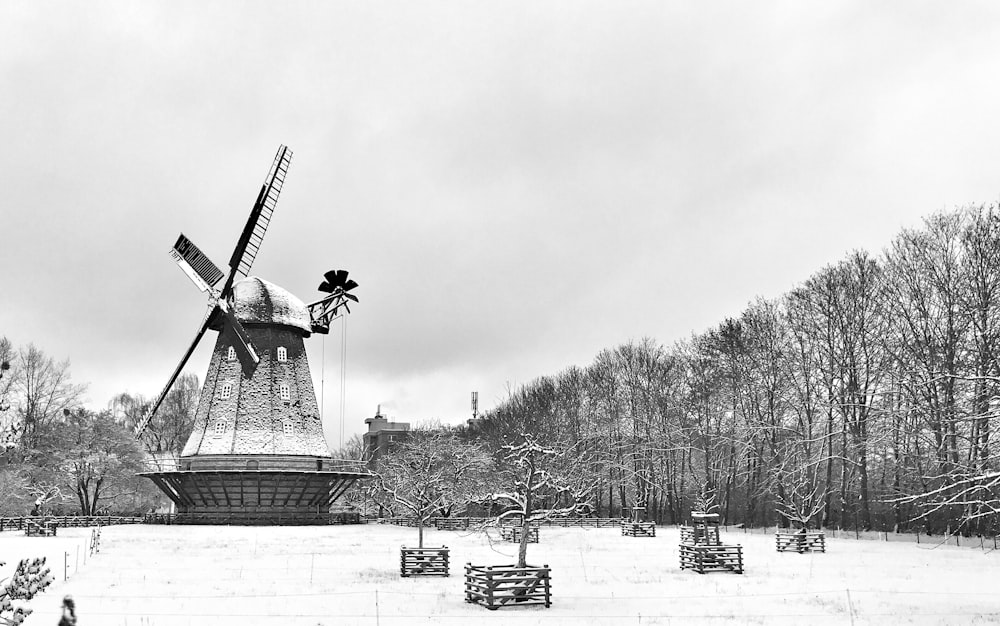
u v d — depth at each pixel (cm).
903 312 4759
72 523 6244
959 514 4666
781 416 6109
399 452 8631
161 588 2722
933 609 2388
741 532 6162
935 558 3888
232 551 4009
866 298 5425
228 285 6191
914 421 3250
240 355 6053
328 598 2536
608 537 5459
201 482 5953
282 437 6062
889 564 3625
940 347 3831
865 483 5412
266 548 4188
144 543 4384
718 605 2453
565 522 6725
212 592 2641
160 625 2078
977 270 4241
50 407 7300
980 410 2200
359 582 2920
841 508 6019
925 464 3394
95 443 7262
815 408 5672
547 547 4616
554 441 7494
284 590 2702
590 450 7531
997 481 1902
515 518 5097
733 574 3247
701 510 5662
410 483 5981
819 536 4241
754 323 6362
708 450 6931
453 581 2978
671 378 7506
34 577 1216
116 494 7638
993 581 3011
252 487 5956
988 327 3575
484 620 2189
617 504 9875
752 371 6366
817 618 2233
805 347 6084
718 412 6919
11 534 5278
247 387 6091
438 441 7806
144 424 6494
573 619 2206
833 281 5662
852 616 2236
